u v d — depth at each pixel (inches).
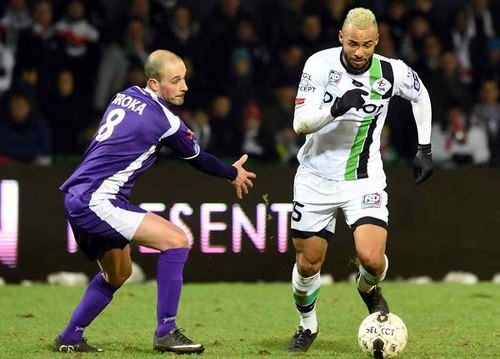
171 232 839.1
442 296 1300.4
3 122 1615.4
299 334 904.9
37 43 1733.5
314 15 1833.2
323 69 854.5
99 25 1801.2
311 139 882.8
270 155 1694.1
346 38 828.0
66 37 1761.8
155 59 844.0
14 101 1592.0
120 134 829.8
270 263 1421.0
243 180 877.2
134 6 1807.3
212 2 2014.0
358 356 863.1
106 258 848.3
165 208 1411.2
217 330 1034.7
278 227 1421.0
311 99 844.0
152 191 1409.9
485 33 1988.2
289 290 1352.1
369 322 816.9
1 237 1401.3
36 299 1270.9
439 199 1444.4
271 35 1852.9
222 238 1418.6
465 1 2017.7
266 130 1705.2
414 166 920.3
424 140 912.9
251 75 1782.7
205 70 1784.0
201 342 952.9
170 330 848.3
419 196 1441.9
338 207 880.3
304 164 891.4
